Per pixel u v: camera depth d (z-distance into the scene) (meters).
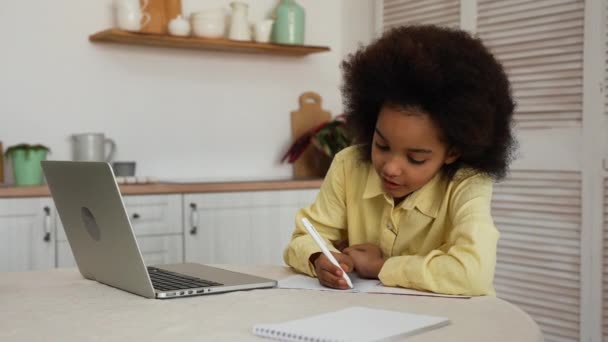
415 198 1.39
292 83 3.76
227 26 3.51
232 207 3.02
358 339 0.84
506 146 1.38
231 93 3.56
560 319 2.89
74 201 1.29
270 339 0.89
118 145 3.25
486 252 1.23
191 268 1.49
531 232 2.99
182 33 3.14
